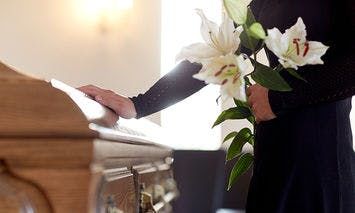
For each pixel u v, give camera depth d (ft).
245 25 4.10
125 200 4.85
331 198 4.83
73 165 3.18
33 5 18.94
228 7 4.01
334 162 4.85
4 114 3.17
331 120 4.88
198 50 3.97
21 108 3.18
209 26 3.99
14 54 18.94
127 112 5.60
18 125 3.16
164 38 18.70
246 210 5.01
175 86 5.87
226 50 3.96
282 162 4.87
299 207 4.83
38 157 3.16
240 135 5.27
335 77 4.52
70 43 18.81
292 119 4.87
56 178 3.16
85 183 3.16
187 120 18.56
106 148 3.55
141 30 18.53
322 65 4.60
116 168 4.51
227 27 3.97
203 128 18.48
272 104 4.57
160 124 18.02
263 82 4.16
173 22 18.76
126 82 18.56
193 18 18.65
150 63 18.49
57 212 3.14
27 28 18.94
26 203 3.13
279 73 4.48
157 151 6.98
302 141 4.83
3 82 3.20
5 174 3.14
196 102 18.52
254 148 5.06
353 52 4.57
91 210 3.23
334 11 4.85
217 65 3.81
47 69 18.83
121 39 18.61
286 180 4.85
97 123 3.57
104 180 3.73
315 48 3.90
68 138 3.16
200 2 18.63
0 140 3.15
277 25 5.06
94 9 18.70
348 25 4.69
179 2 18.74
